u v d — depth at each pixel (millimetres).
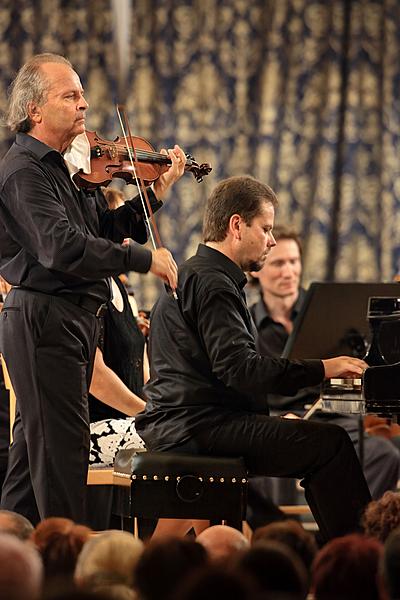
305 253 21328
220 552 6789
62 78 10703
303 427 10492
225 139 21297
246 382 10250
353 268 21484
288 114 21406
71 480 10430
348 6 21562
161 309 11000
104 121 20922
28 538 6914
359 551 5344
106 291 10828
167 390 10789
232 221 10883
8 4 20609
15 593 4352
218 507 10258
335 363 10422
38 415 10367
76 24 20781
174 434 10664
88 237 10180
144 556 5305
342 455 10430
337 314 13672
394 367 10039
